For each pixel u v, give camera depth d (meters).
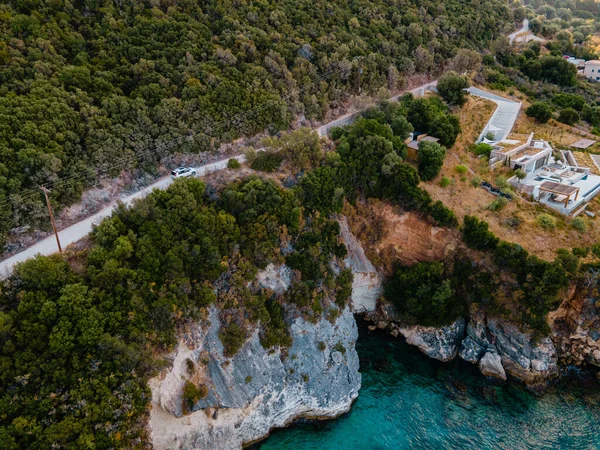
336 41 72.69
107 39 54.28
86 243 38.69
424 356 53.66
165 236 40.09
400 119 63.81
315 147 55.03
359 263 55.44
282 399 43.44
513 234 52.81
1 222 37.88
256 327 43.16
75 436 30.23
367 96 69.81
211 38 61.38
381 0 88.25
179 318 38.22
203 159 53.12
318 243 50.38
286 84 63.16
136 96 50.97
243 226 46.25
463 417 45.91
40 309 32.16
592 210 57.34
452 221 54.19
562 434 43.81
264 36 65.19
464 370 51.66
